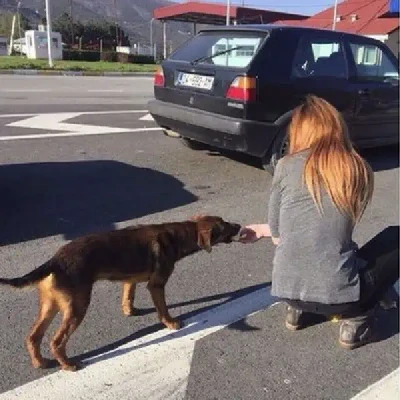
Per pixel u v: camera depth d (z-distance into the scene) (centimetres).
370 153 895
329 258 317
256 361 325
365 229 549
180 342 342
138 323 361
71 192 605
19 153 761
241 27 704
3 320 353
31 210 543
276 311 384
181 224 356
